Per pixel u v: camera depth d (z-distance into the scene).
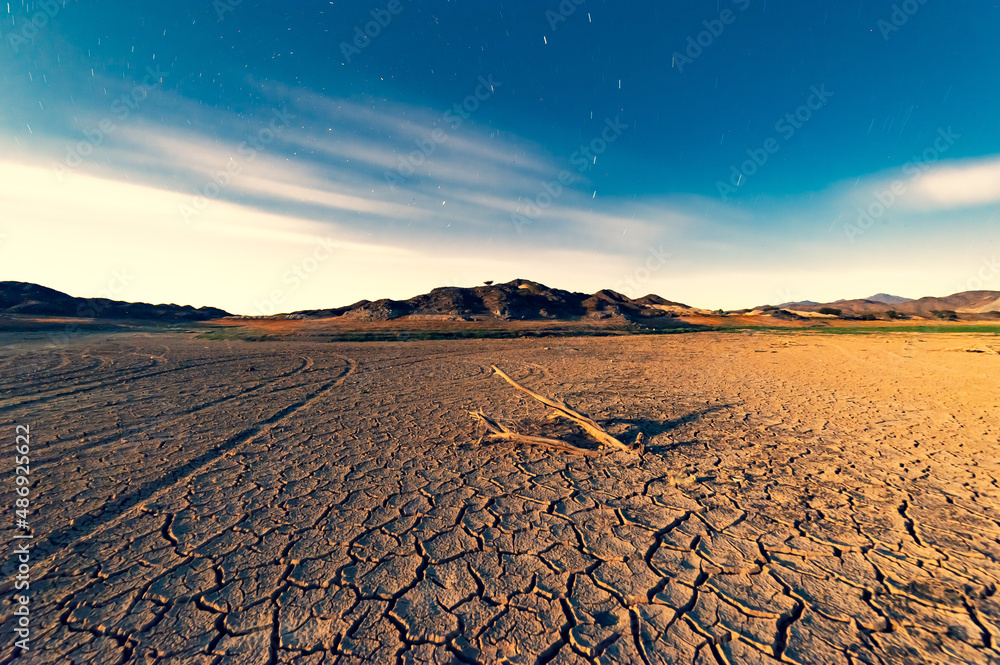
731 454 5.38
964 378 11.13
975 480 4.45
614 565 3.07
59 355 18.14
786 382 10.84
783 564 3.05
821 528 3.53
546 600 2.70
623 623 2.49
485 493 4.30
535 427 6.70
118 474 4.81
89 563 3.12
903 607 2.58
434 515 3.85
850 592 2.73
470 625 2.49
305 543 3.40
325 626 2.49
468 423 6.97
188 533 3.55
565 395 9.25
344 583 2.89
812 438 6.01
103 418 7.36
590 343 26.09
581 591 2.78
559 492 4.31
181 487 4.47
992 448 5.46
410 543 3.39
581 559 3.15
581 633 2.41
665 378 11.71
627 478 4.64
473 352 20.56
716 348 21.70
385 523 3.71
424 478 4.70
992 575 2.86
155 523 3.71
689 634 2.39
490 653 2.28
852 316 58.28
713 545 3.31
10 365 14.78
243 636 2.42
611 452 5.48
